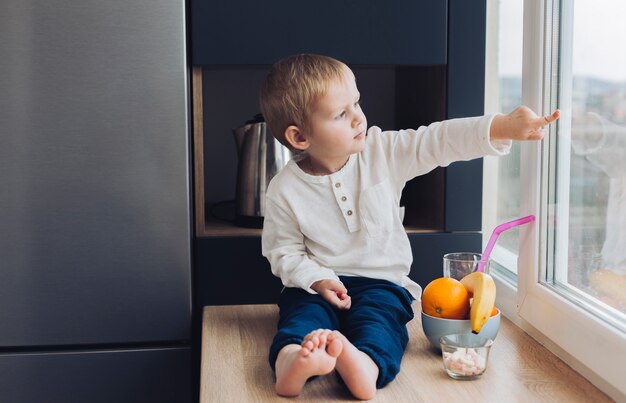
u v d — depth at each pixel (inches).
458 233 67.7
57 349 63.6
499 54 69.3
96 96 60.8
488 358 49.4
